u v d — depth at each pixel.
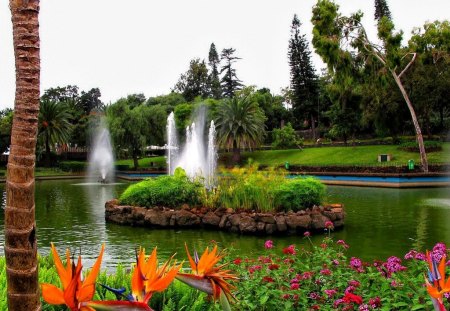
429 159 33.03
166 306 3.32
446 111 43.72
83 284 1.56
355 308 3.73
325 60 29.12
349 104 42.53
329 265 4.71
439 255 4.26
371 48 29.66
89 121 47.34
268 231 11.23
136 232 11.82
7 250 2.27
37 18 2.40
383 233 11.13
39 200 20.58
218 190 12.91
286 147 47.25
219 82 65.06
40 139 46.66
